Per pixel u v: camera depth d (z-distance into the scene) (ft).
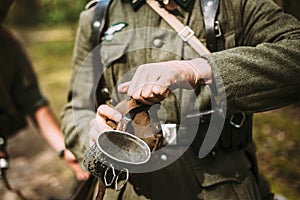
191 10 4.38
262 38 4.27
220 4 4.33
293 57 3.98
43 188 11.14
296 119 13.44
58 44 34.19
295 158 11.17
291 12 9.05
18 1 43.62
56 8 33.99
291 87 4.00
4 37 7.83
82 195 5.19
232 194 4.33
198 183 4.31
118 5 4.58
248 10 4.32
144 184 4.34
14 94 7.99
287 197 9.42
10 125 7.88
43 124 7.95
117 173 3.93
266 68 3.91
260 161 11.16
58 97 19.98
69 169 12.51
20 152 13.23
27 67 8.09
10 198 9.82
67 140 4.83
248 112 4.02
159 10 4.41
